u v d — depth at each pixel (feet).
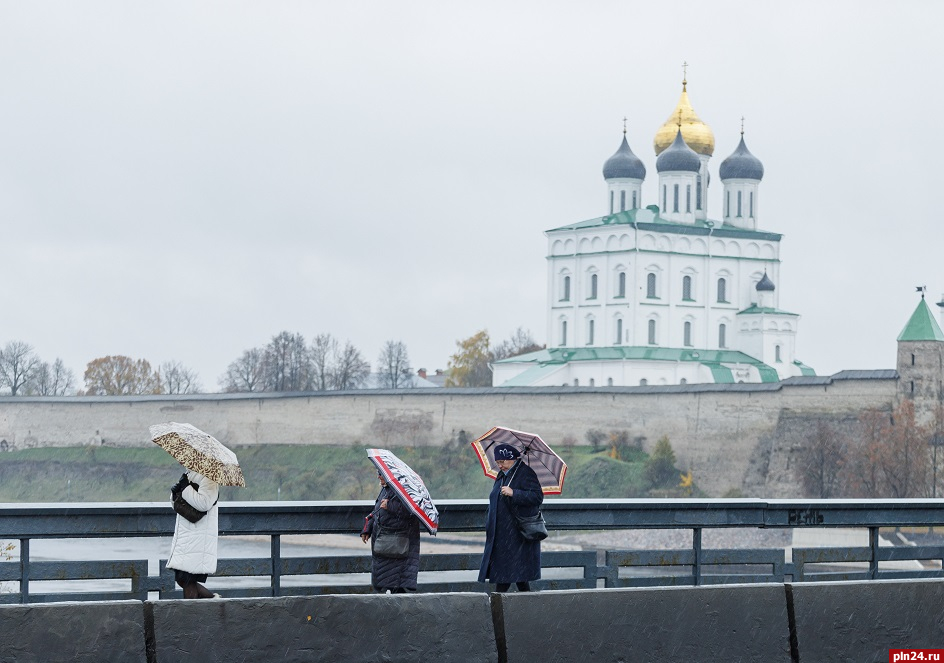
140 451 462.19
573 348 524.11
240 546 274.16
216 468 45.52
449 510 50.65
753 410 379.55
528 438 52.44
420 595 37.88
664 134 556.92
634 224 508.94
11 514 44.29
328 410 441.27
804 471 368.27
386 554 47.83
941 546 59.00
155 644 35.68
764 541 286.87
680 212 531.09
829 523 55.57
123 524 45.98
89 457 468.34
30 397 486.38
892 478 355.15
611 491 384.68
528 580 49.42
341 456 435.12
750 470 377.91
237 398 458.09
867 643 42.50
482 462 53.01
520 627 38.50
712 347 520.83
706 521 53.36
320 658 36.83
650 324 512.22
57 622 34.83
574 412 406.21
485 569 49.62
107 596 46.57
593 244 523.29
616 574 52.44
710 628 40.57
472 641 38.14
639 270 509.76
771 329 517.96
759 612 41.27
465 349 644.27
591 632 39.19
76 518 45.29
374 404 433.48
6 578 45.62
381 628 37.37
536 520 49.42
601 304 518.37
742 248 528.22
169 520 46.88
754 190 548.72
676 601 40.29
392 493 48.21
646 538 295.48
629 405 398.01
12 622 34.42
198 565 45.14
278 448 447.83
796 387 374.63
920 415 362.12
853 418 366.43
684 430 389.60
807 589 42.04
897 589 43.06
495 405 416.87
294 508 47.62
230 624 36.27
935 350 362.74
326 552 266.98
